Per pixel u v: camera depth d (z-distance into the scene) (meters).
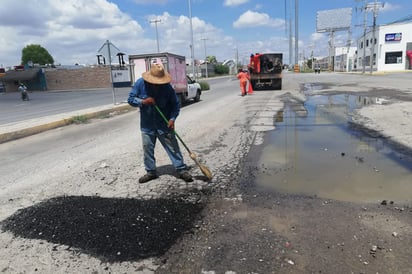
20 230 3.40
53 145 7.92
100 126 10.57
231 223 3.36
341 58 81.38
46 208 3.92
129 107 15.46
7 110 19.83
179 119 10.91
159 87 4.41
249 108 12.77
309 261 2.66
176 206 3.81
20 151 7.46
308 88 22.09
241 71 19.58
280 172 4.89
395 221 3.26
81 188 4.59
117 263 2.76
